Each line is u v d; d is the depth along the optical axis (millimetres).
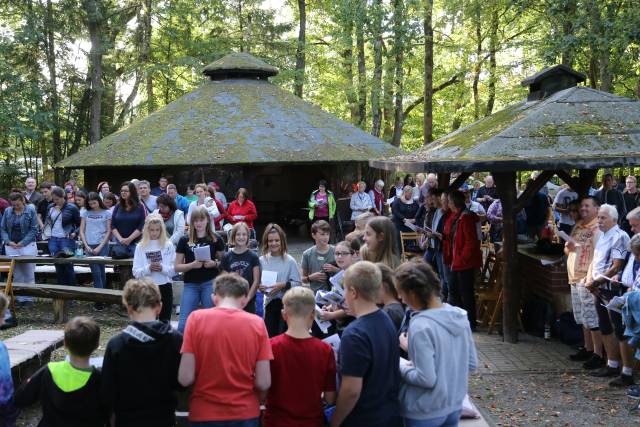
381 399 3910
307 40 36344
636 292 6184
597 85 24391
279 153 19016
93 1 27469
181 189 18922
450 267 9648
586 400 6699
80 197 12664
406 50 27594
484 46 32719
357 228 6789
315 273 6793
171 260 8258
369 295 3945
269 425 4156
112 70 31938
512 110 9891
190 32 33500
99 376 4262
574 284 7754
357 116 33781
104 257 10625
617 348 7254
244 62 23188
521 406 6582
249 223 13805
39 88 25531
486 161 7715
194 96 22250
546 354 8273
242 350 3994
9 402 4641
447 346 3967
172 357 4125
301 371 4082
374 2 26953
